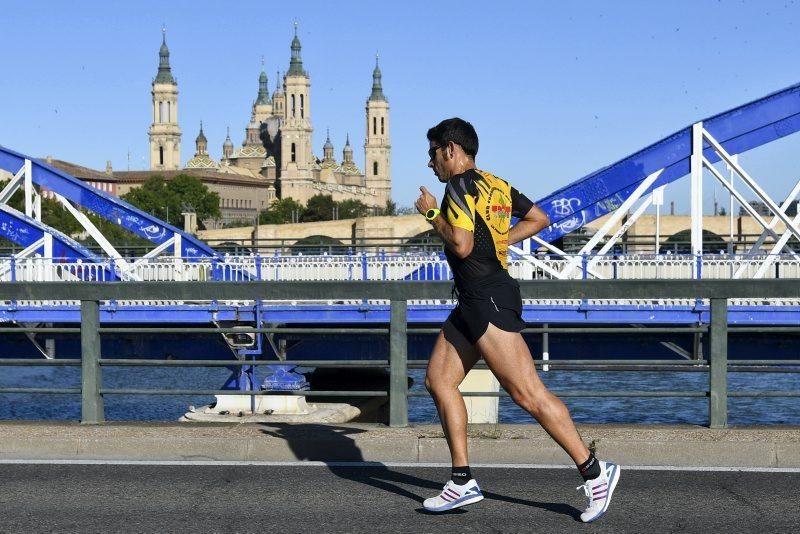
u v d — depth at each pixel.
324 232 92.06
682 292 8.45
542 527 6.17
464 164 6.36
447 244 6.14
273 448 8.16
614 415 33.12
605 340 27.72
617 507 6.62
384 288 8.67
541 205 32.66
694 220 31.88
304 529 6.15
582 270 29.94
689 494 6.96
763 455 7.88
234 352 26.62
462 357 6.36
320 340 29.50
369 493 7.02
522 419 31.17
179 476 7.54
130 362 8.95
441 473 7.63
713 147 31.62
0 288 8.94
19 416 33.19
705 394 8.53
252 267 33.53
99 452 8.27
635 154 32.19
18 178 36.84
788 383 40.41
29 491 7.11
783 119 31.81
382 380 35.25
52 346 29.50
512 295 6.21
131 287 8.85
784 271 31.91
